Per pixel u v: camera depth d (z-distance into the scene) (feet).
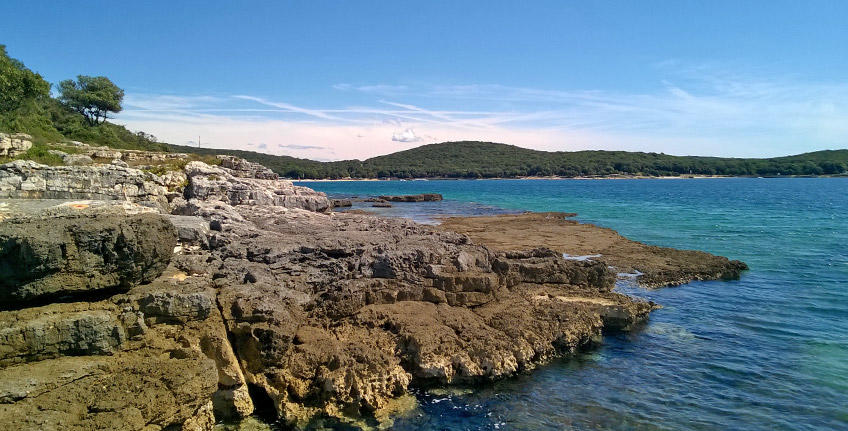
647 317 68.49
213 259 62.85
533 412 45.01
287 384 44.65
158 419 36.29
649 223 169.99
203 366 40.11
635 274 91.09
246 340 46.06
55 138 143.74
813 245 124.47
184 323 44.50
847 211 213.46
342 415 43.68
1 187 78.95
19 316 36.63
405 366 48.93
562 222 167.32
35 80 150.00
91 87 234.17
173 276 52.85
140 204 92.84
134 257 43.29
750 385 50.01
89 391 35.12
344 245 69.10
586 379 51.29
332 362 45.83
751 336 62.49
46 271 37.83
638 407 45.98
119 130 235.81
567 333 56.75
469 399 46.96
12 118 132.57
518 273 71.92
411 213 211.82
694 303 75.72
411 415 44.24
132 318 40.91
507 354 51.13
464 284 61.67
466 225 160.56
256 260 64.18
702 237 138.00
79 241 39.78
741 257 109.60
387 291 59.00
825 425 42.96
